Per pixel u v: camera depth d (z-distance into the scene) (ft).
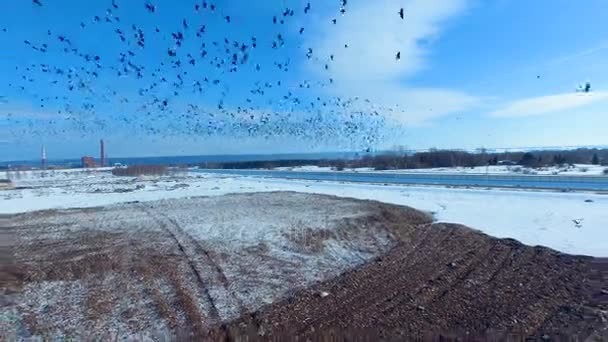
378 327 21.90
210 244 39.78
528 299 25.09
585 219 47.70
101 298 26.23
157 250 37.55
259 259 35.22
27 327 22.26
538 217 50.08
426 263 33.68
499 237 41.16
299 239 41.68
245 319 23.40
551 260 32.86
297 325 22.47
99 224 52.13
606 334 19.99
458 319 22.66
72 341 20.71
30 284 28.73
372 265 33.91
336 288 28.45
